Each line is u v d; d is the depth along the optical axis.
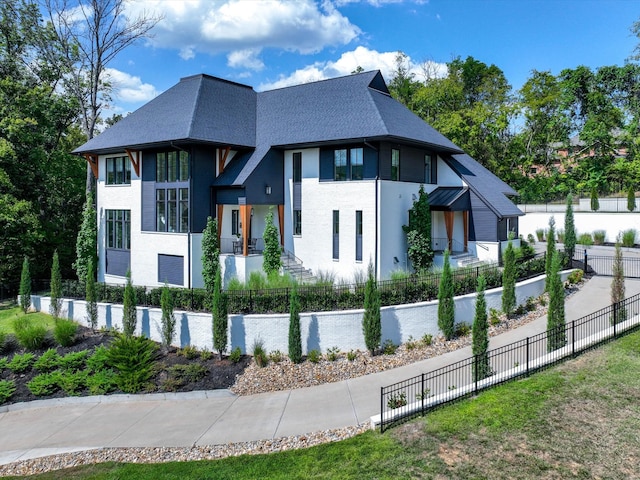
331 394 13.60
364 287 17.38
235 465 10.07
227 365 15.82
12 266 29.41
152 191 24.56
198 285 23.12
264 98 28.78
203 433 11.82
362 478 9.02
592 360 13.15
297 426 11.77
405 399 12.20
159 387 14.82
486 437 9.98
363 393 13.47
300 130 24.16
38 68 34.72
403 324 16.80
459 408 11.32
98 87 34.81
